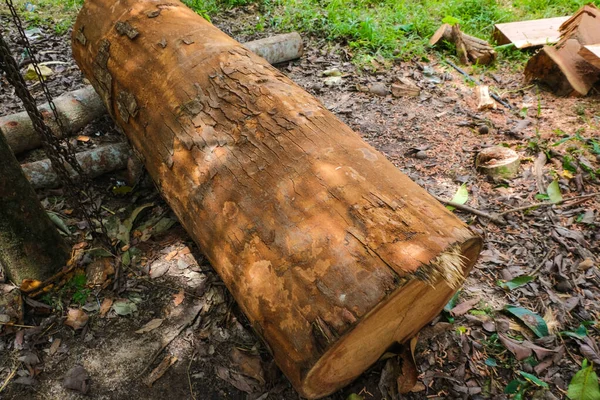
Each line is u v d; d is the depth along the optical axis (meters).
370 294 1.57
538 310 2.49
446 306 2.45
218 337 2.37
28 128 3.41
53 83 4.27
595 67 4.18
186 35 2.53
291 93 2.21
